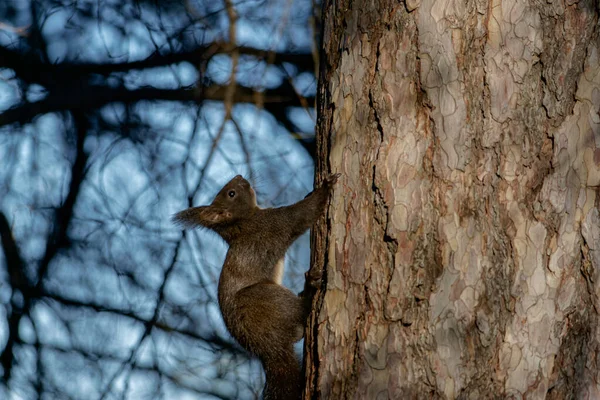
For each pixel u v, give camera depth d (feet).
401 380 22.08
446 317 22.03
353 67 25.05
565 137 22.80
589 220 22.67
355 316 23.27
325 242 25.03
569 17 23.30
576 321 22.36
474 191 22.53
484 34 23.11
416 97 23.48
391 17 24.31
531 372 21.88
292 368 31.37
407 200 22.90
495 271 22.13
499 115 22.75
